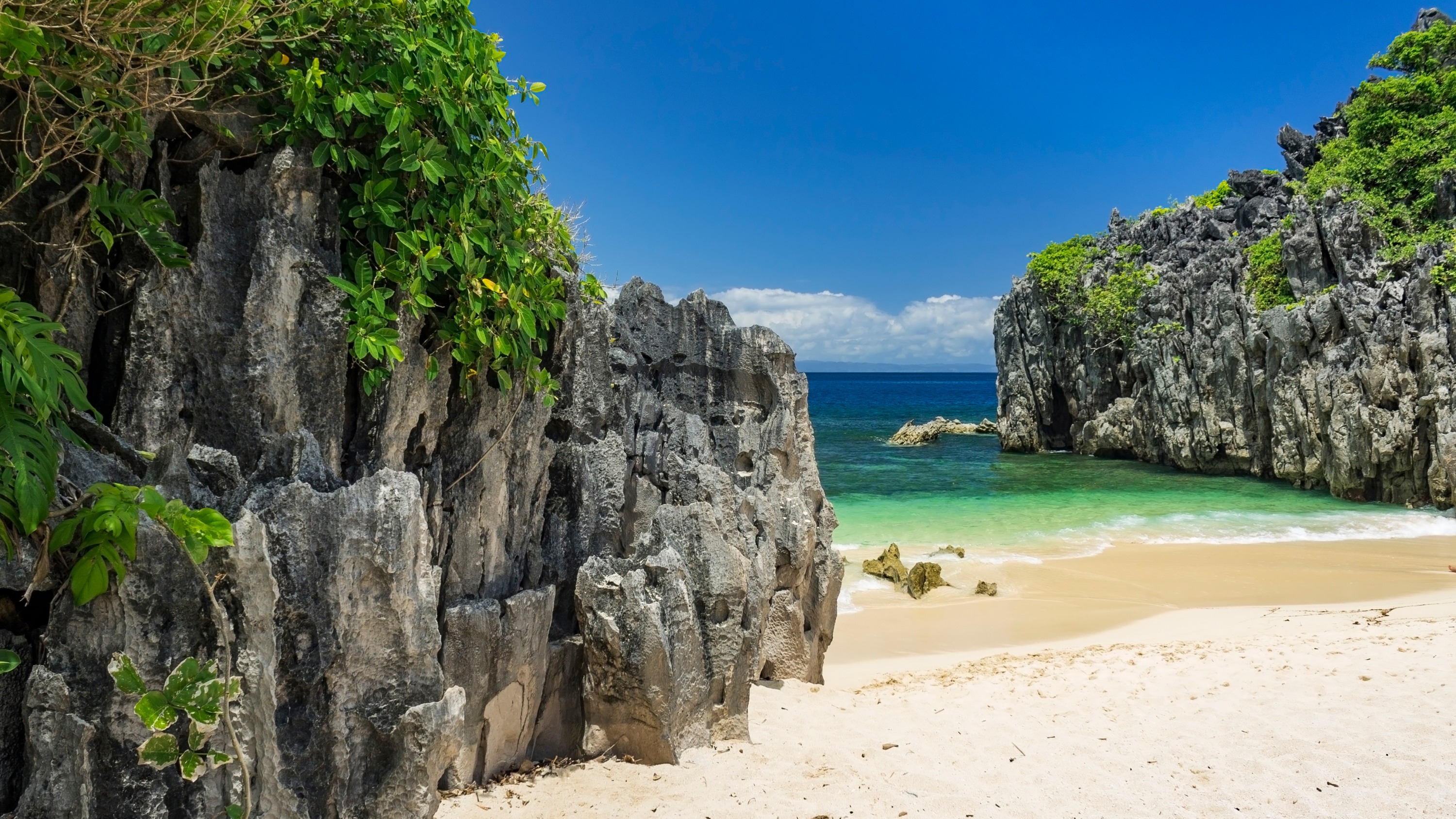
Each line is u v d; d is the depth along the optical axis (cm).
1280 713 809
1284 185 4438
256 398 435
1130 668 1053
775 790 607
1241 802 620
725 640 693
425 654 440
